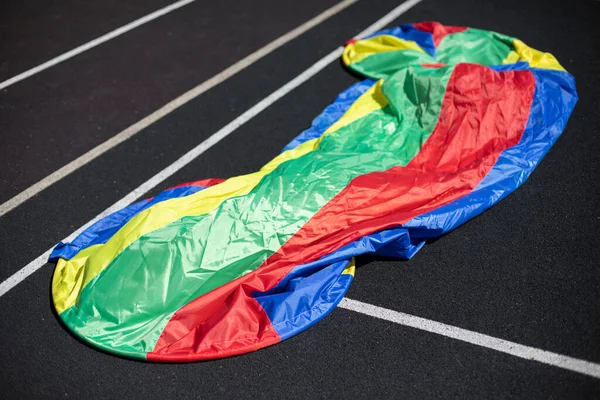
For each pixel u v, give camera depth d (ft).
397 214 13.69
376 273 13.71
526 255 13.91
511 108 16.39
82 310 12.25
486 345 11.94
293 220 12.98
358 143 16.01
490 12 25.09
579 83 19.99
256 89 21.04
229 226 12.69
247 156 17.83
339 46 23.38
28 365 12.02
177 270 12.23
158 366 11.85
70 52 23.85
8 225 15.71
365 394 11.21
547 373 11.34
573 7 24.98
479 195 14.71
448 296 13.05
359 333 12.37
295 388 11.39
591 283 13.07
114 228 14.16
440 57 20.53
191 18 26.16
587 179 16.02
